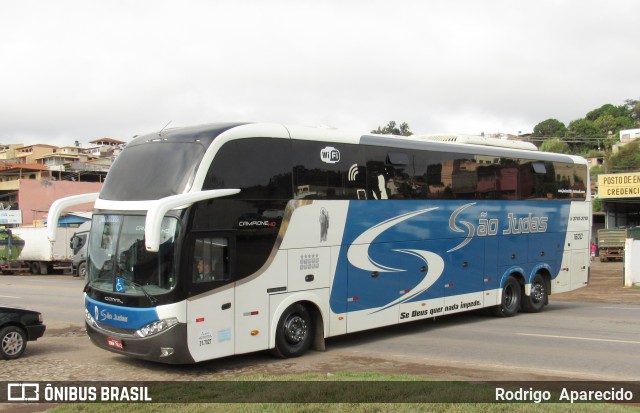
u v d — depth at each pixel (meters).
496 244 14.81
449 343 11.90
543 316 15.82
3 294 23.16
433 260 13.06
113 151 93.69
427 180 13.01
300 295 10.48
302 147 10.68
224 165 9.55
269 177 10.12
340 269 11.16
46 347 11.57
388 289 12.05
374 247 11.80
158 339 8.83
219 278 9.34
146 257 9.09
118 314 9.27
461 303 13.79
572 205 17.39
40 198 56.41
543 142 86.38
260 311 9.87
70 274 38.56
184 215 8.97
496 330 13.51
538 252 16.19
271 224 10.08
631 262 24.30
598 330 13.45
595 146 93.00
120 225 9.54
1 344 10.24
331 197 11.06
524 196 15.72
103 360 10.32
